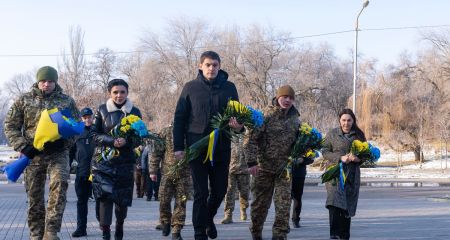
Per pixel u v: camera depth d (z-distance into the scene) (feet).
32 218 23.56
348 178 27.50
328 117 173.47
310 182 94.99
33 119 23.47
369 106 150.51
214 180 23.66
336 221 28.22
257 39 171.63
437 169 142.72
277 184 25.96
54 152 23.04
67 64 196.24
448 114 144.05
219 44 175.83
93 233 31.40
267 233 31.53
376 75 155.84
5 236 29.60
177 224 27.99
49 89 23.71
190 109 23.40
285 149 25.67
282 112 25.86
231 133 23.07
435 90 151.02
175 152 23.31
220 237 29.63
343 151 27.78
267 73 173.06
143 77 185.88
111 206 25.38
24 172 23.59
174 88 185.88
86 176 29.76
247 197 37.35
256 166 25.00
